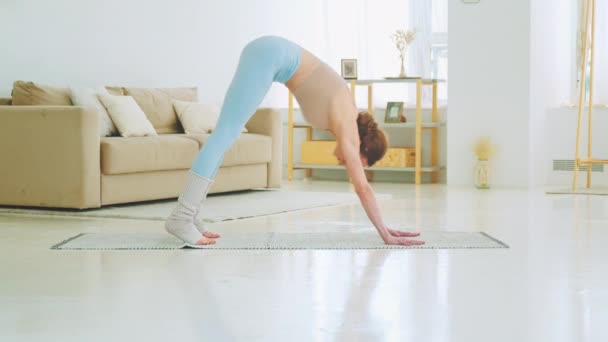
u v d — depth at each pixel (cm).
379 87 909
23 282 313
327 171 920
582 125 791
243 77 408
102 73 700
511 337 235
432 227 473
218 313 263
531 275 325
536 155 783
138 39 736
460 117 795
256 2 873
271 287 303
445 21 879
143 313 263
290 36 916
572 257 367
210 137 407
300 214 543
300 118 934
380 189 758
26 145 555
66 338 235
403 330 242
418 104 820
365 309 268
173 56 774
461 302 278
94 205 547
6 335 238
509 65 776
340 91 410
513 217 522
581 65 754
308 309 268
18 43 628
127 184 571
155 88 701
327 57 934
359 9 916
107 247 394
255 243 405
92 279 319
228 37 841
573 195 681
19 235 441
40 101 584
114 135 630
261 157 695
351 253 378
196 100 732
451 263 352
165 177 604
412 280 315
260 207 573
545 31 795
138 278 321
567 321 253
